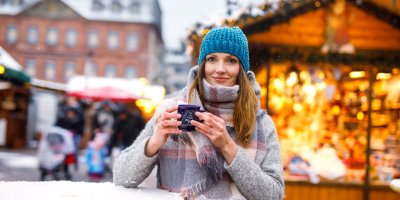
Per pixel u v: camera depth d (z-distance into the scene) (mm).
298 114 5949
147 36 43625
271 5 4637
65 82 42375
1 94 14359
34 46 42156
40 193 1306
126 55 43250
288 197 5297
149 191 1432
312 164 5477
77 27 42781
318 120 5945
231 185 1505
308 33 5090
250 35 5004
